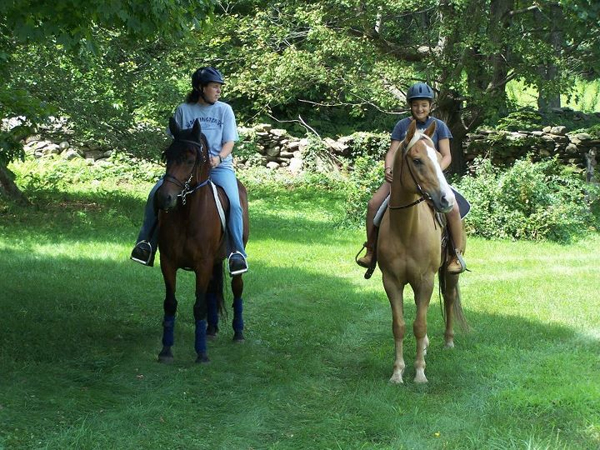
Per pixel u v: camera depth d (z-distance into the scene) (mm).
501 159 23938
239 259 7332
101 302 9305
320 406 6289
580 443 5492
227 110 7473
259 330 8578
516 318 9148
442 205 6098
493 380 6844
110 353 7367
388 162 7148
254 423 5801
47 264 11117
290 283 10961
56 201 16859
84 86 15844
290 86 19469
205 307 7262
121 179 20594
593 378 6875
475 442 5434
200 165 6934
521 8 19797
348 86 19234
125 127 16312
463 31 17672
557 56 18625
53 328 8047
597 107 33844
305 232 15383
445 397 6449
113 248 12602
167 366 7090
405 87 19344
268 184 21734
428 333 8586
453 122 20312
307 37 18672
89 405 5988
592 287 11062
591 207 19000
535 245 15125
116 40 14938
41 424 5570
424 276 6746
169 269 7164
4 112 8422
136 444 5348
